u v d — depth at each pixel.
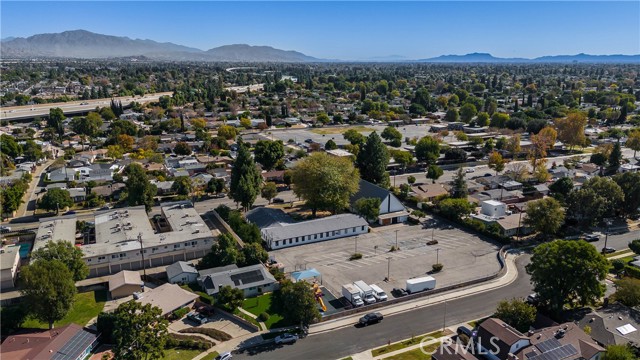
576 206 104.12
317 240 100.06
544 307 69.50
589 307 70.00
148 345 53.28
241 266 84.81
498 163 153.88
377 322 68.25
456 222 110.12
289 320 68.62
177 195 131.88
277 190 138.25
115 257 84.12
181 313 69.44
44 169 162.50
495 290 77.56
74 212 117.75
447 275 83.00
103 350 61.56
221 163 164.12
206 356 60.00
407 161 159.25
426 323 67.88
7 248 85.50
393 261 89.19
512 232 101.75
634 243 89.75
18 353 57.69
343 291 75.19
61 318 65.25
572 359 55.94
